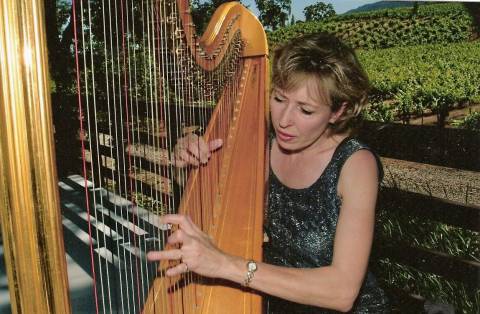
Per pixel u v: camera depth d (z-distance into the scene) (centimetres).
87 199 93
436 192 611
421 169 678
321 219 158
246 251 158
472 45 1079
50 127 63
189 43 166
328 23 1221
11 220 62
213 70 210
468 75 930
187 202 175
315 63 137
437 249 411
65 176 530
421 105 873
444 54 1069
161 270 136
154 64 143
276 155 173
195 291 137
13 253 63
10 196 61
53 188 63
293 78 138
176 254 115
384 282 381
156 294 129
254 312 132
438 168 676
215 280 142
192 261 116
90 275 305
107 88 120
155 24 137
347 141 152
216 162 210
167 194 172
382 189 367
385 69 1054
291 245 168
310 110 142
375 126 418
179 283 135
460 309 349
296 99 141
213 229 169
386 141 415
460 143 384
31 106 61
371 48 1266
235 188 194
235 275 121
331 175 151
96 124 92
